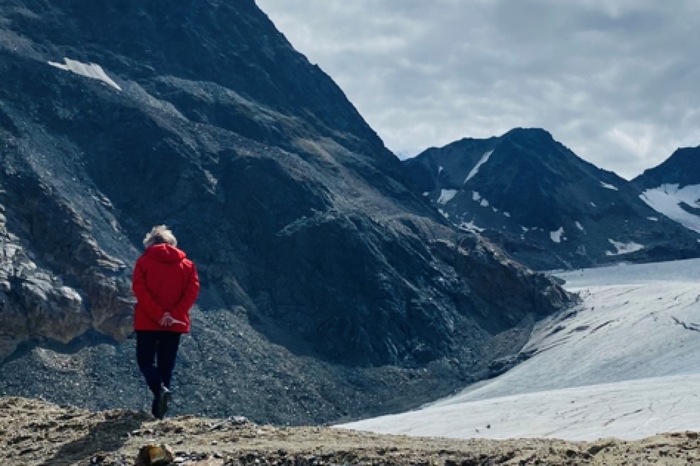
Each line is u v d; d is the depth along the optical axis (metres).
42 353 63.38
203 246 89.81
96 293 70.50
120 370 64.12
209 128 110.19
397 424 54.41
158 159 96.56
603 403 52.22
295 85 156.50
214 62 143.12
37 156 85.94
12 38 113.88
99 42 131.88
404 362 83.38
